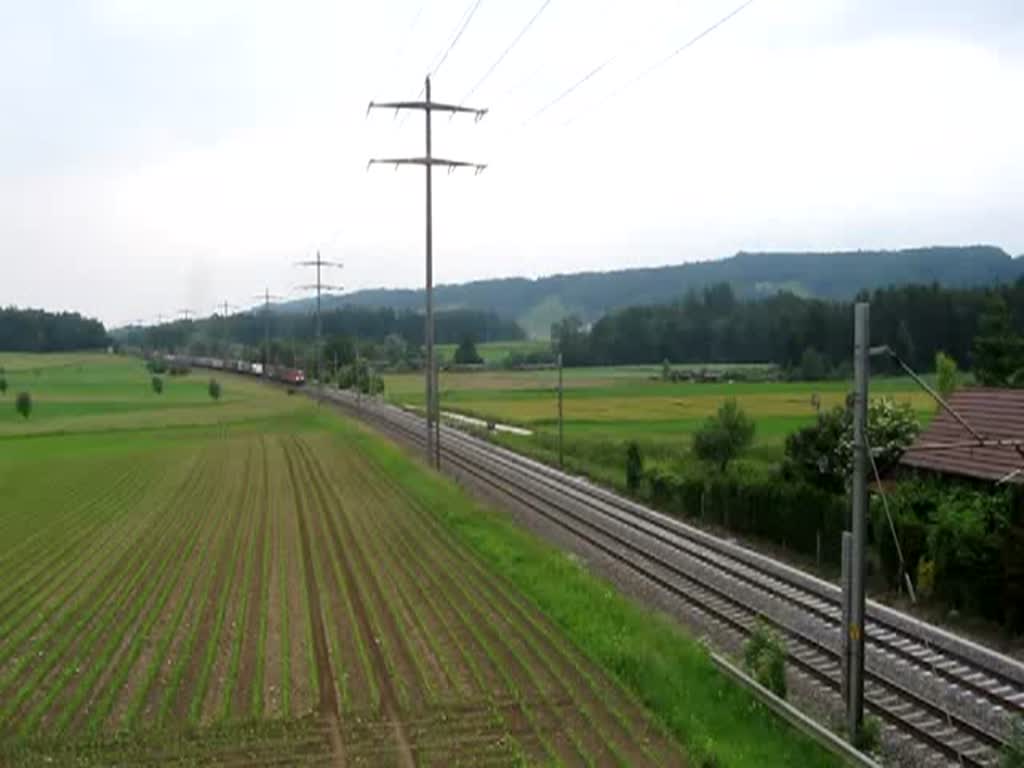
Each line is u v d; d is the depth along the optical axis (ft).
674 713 65.67
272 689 71.51
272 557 116.37
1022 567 84.33
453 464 208.44
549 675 73.20
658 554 117.39
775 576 105.91
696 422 293.02
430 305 190.08
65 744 62.28
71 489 181.47
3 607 97.09
